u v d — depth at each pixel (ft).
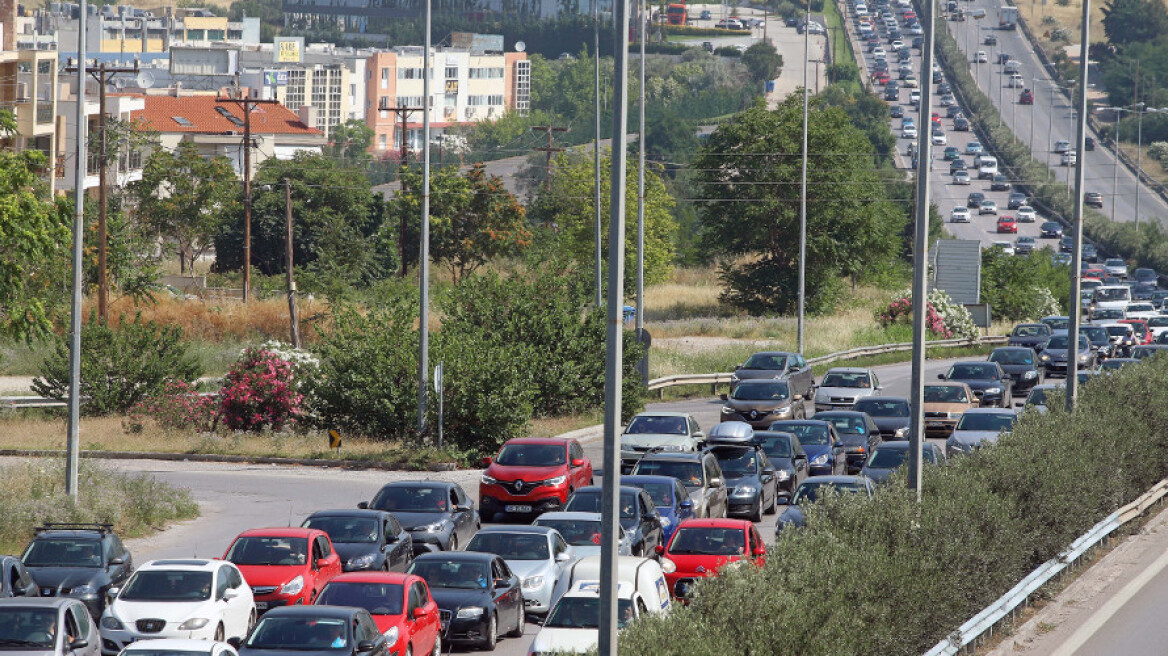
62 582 259.39
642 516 315.37
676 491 341.21
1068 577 312.71
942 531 240.32
